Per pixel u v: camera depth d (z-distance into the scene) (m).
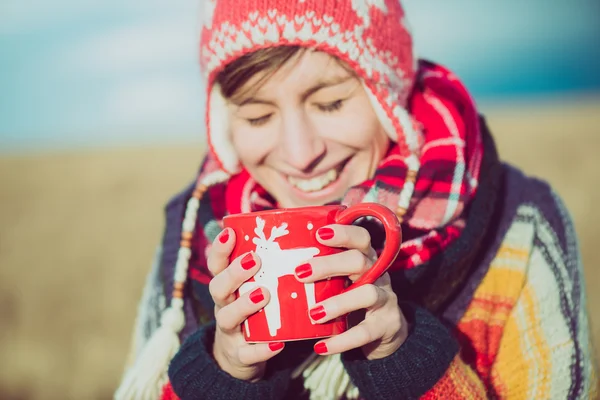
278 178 2.14
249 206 2.22
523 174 2.31
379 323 1.73
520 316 2.10
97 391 4.59
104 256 8.22
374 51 1.96
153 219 10.12
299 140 1.96
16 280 7.52
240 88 1.96
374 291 1.65
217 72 2.04
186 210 2.38
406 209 2.04
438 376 1.82
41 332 5.74
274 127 2.03
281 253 1.65
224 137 2.20
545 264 2.13
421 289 2.04
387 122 2.04
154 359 2.10
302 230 1.64
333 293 1.67
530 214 2.20
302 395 2.12
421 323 1.88
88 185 14.24
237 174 2.30
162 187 13.04
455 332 2.11
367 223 2.09
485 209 2.11
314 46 1.89
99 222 10.38
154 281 2.43
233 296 1.74
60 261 8.20
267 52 1.90
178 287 2.22
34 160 20.17
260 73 1.92
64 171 17.06
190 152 19.20
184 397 1.92
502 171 2.30
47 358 5.14
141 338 2.38
